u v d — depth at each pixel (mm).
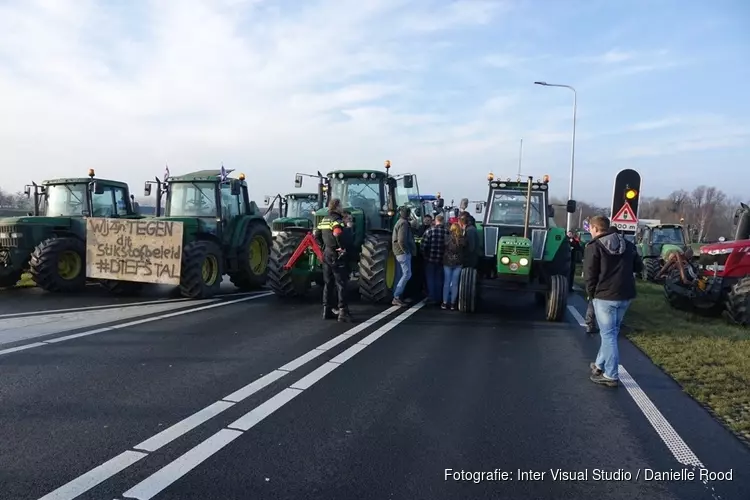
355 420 4176
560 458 3643
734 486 3320
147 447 3584
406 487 3193
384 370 5535
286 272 9742
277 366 5547
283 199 17609
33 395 4500
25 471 3227
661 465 3576
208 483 3154
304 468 3379
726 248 8867
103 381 4906
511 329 7906
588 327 7746
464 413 4402
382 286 9469
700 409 4609
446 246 9430
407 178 11039
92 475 3197
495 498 3117
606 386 5195
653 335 7398
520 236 9547
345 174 10789
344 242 8016
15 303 9297
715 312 9422
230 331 7160
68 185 11797
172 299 10000
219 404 4410
